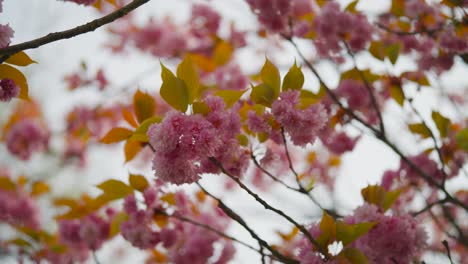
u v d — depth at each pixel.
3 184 5.57
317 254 2.51
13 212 5.50
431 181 3.60
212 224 4.11
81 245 4.58
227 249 3.84
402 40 4.64
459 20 4.23
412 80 4.41
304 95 4.01
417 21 4.53
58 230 4.58
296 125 2.61
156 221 3.50
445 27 4.37
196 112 2.44
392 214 2.85
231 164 2.78
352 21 4.12
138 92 3.30
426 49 4.50
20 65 2.54
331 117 3.96
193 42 7.45
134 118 3.50
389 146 3.73
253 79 4.52
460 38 4.11
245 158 2.82
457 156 4.13
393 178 4.36
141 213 3.38
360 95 4.19
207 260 3.72
